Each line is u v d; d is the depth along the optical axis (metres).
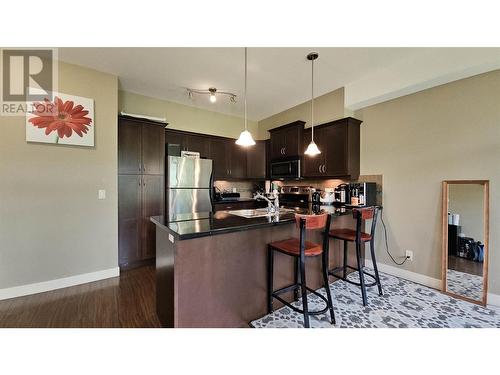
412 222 2.74
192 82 3.18
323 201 3.50
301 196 3.96
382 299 2.26
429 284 2.58
